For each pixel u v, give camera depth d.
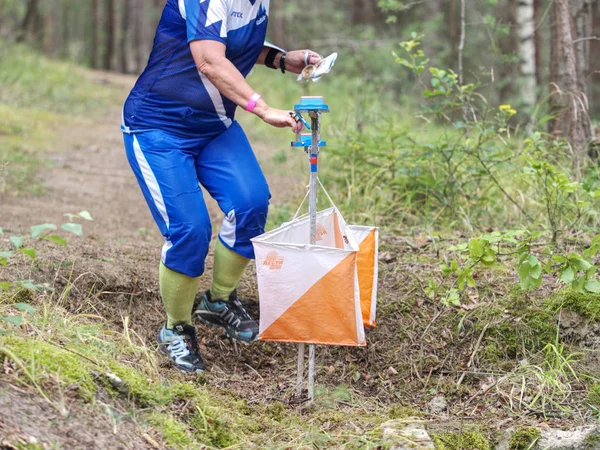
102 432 2.58
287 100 15.79
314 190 3.23
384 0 7.55
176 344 3.50
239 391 3.43
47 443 2.39
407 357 3.74
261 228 3.57
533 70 9.98
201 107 3.41
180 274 3.40
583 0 6.41
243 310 3.83
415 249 4.61
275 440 3.02
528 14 10.09
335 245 3.48
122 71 26.80
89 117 12.86
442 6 14.84
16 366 2.67
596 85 15.89
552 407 3.32
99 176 8.17
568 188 4.11
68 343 3.10
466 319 3.85
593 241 3.41
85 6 29.02
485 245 3.54
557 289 3.93
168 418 2.85
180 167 3.38
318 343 3.19
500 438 3.10
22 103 12.67
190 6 3.22
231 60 3.41
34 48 20.12
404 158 5.89
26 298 3.53
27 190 6.90
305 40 20.48
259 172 3.56
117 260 4.21
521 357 3.68
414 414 3.31
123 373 2.96
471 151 5.37
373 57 14.06
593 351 3.59
